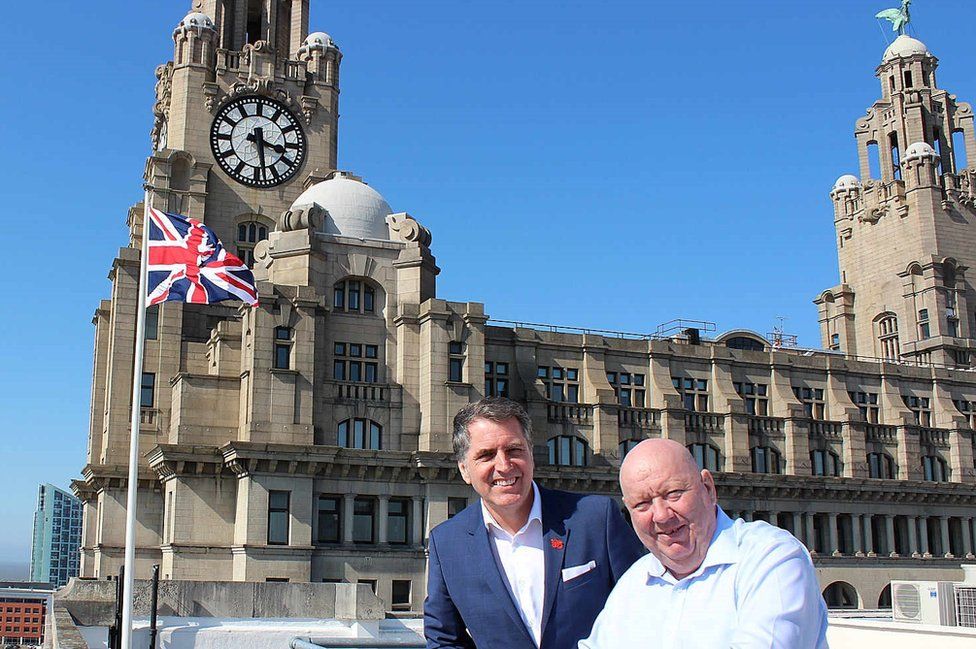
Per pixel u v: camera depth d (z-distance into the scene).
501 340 65.19
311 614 31.27
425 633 9.06
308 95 76.75
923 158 92.81
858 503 72.94
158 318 65.62
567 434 65.19
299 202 65.19
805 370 75.00
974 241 93.00
